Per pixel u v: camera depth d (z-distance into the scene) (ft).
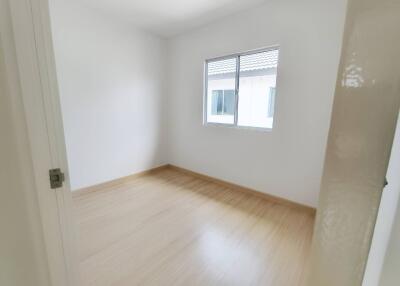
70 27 7.89
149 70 11.14
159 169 12.76
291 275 4.80
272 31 7.68
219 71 10.02
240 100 9.52
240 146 9.45
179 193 9.42
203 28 9.95
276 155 8.30
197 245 5.84
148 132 11.68
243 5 7.93
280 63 7.64
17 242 2.13
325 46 6.60
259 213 7.68
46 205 2.31
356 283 2.08
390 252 2.11
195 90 10.95
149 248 5.68
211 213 7.65
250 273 4.85
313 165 7.41
